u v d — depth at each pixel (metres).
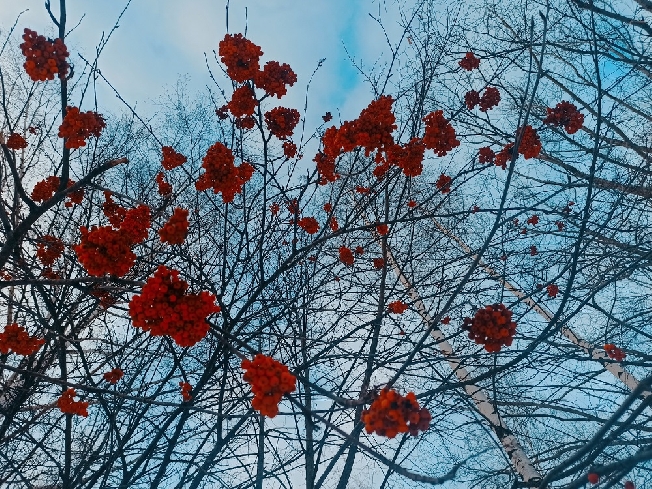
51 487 3.79
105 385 4.20
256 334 3.74
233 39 2.92
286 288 4.66
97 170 2.78
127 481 3.13
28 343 2.91
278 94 3.02
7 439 3.48
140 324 2.12
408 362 2.35
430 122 3.17
